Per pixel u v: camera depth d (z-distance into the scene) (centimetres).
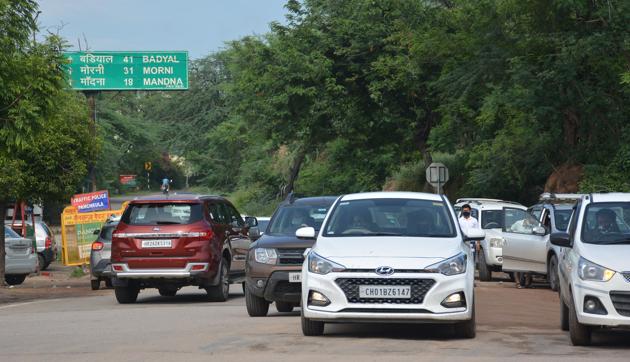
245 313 1952
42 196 3759
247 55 5456
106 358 1218
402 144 5638
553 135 4138
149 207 2344
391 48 5066
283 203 2045
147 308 2125
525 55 3894
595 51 3481
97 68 4891
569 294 1397
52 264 4875
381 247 1377
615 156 3875
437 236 1452
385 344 1324
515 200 4819
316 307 1352
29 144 2556
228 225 2489
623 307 1318
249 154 8706
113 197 12669
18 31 2523
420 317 1323
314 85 5222
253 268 1852
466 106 4616
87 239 4044
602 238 1440
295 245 1848
